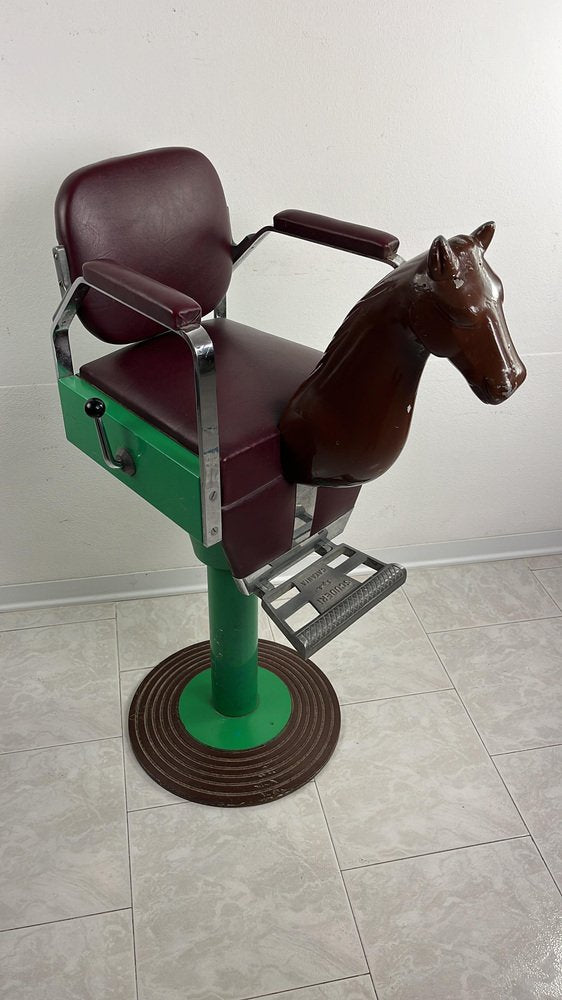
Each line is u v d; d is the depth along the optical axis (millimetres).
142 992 1447
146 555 2279
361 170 1820
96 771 1839
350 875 1645
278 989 1459
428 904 1598
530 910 1596
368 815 1766
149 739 1904
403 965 1499
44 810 1748
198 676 2074
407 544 2490
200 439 1196
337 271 1938
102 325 1447
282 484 1409
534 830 1747
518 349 2178
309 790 1817
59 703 2000
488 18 1674
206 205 1521
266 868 1653
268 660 2146
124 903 1582
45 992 1443
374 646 2209
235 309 1960
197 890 1608
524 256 2025
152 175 1438
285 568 1621
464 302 1105
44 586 2268
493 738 1956
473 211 1937
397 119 1764
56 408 1966
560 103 1816
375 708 2023
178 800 1784
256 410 1368
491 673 2139
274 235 1850
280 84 1667
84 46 1547
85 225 1353
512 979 1484
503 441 2320
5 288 1778
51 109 1605
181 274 1523
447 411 2219
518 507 2482
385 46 1663
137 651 2162
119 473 1517
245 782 1814
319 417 1293
